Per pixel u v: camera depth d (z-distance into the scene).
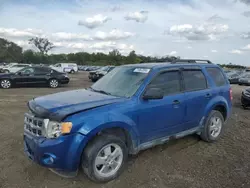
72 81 23.92
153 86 4.14
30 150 3.47
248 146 5.14
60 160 3.20
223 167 4.09
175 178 3.69
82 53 100.88
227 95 5.58
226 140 5.50
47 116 3.27
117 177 3.66
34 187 3.39
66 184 3.49
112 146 3.58
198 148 4.93
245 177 3.75
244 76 26.47
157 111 4.09
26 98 11.27
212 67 5.48
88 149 3.36
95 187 3.42
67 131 3.18
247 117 8.10
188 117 4.66
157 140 4.20
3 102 9.95
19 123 6.59
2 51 77.19
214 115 5.22
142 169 3.95
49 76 17.05
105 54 102.38
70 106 3.44
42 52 89.69
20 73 16.20
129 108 3.74
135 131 3.81
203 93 4.94
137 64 4.89
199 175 3.80
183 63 4.95
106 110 3.51
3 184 3.45
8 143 4.99
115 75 4.72
